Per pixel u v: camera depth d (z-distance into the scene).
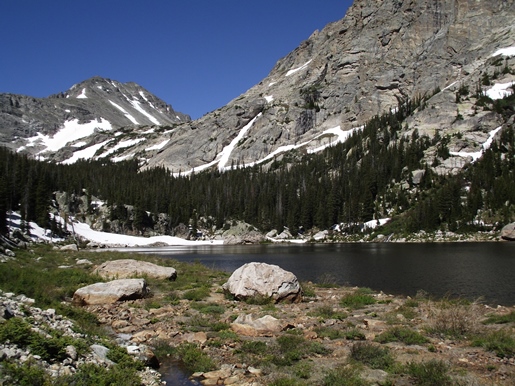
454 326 14.66
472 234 88.75
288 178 150.38
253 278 22.41
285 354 12.35
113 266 29.72
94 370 9.26
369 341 13.78
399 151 133.12
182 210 143.00
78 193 138.25
